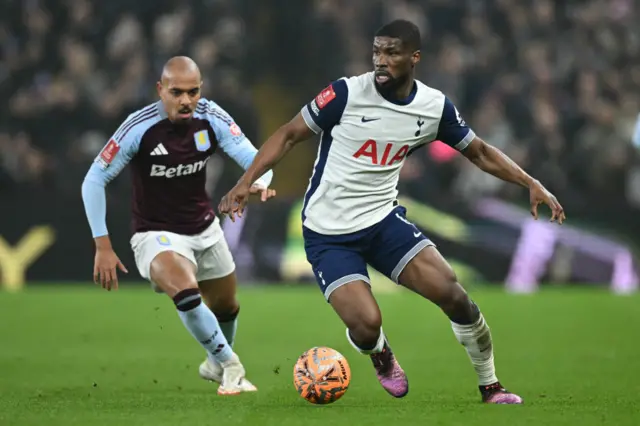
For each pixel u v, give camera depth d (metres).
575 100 62.88
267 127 65.31
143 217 25.75
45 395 24.61
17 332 38.78
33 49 63.31
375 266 22.66
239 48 63.34
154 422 19.33
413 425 18.80
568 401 22.59
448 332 38.81
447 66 63.00
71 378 28.12
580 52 65.06
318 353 21.78
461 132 22.48
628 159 57.94
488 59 64.44
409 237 22.11
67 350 34.22
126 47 62.00
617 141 58.41
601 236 53.66
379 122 21.84
